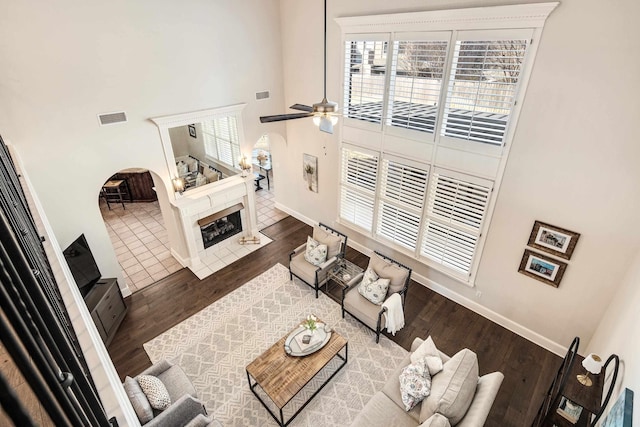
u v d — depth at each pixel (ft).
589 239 12.70
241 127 20.79
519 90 12.66
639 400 6.84
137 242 24.09
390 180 18.29
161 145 17.89
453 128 14.87
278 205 28.04
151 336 16.29
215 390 13.76
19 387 2.09
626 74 10.50
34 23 13.06
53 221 15.62
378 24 15.81
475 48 13.24
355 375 14.23
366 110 17.89
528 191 13.66
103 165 16.35
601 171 11.76
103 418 3.86
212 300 18.42
